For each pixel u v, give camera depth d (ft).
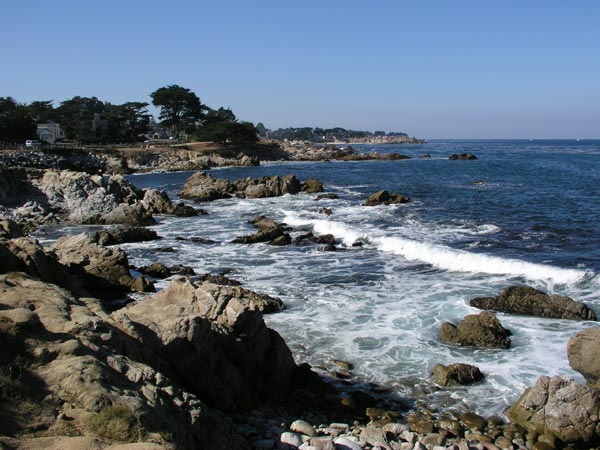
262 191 170.60
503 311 57.41
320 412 39.17
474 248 87.92
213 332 38.14
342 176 243.81
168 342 35.47
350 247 92.43
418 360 46.85
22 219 127.03
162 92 435.94
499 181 199.41
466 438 34.60
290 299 63.67
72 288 59.11
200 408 27.99
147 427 23.58
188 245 97.91
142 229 104.06
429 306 60.13
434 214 124.06
